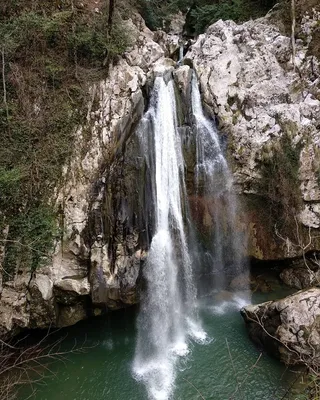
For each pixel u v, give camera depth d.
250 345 10.57
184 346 10.73
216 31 15.28
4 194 9.82
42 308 10.18
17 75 11.16
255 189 13.07
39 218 10.05
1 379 9.35
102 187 11.07
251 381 9.23
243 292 13.40
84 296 10.86
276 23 15.72
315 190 12.78
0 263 9.61
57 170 10.77
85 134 11.40
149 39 14.72
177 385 9.40
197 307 12.64
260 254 13.23
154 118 12.41
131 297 11.21
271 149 12.93
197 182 12.81
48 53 12.00
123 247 11.20
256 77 14.13
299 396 8.00
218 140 13.24
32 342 10.64
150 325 11.64
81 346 10.81
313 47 14.76
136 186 11.59
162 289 11.99
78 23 12.80
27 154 10.52
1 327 9.66
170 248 12.21
